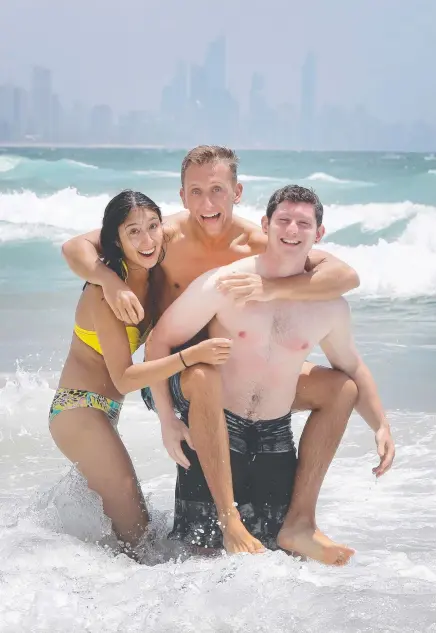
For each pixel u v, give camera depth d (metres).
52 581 3.62
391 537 4.45
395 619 3.26
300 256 4.15
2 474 5.43
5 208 22.34
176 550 4.32
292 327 4.19
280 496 4.30
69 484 4.45
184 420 4.30
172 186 28.11
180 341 4.27
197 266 4.50
